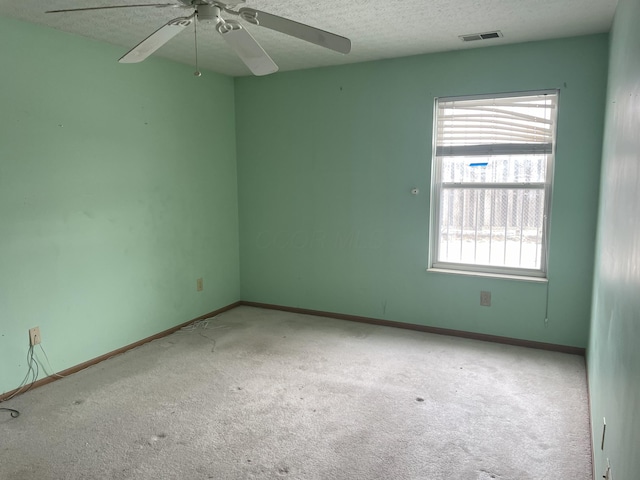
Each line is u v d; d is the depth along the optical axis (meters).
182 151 3.90
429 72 3.60
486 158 3.57
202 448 2.25
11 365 2.79
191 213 4.04
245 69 4.08
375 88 3.82
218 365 3.22
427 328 3.88
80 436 2.36
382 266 4.01
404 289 3.94
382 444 2.27
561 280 3.37
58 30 2.91
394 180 3.85
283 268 4.48
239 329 3.98
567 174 3.25
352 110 3.94
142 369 3.16
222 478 2.03
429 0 2.50
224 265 4.50
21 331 2.82
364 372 3.09
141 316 3.63
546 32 3.05
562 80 3.20
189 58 3.67
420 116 3.68
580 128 3.18
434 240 3.85
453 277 3.73
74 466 2.12
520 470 2.07
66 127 2.99
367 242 4.04
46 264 2.93
